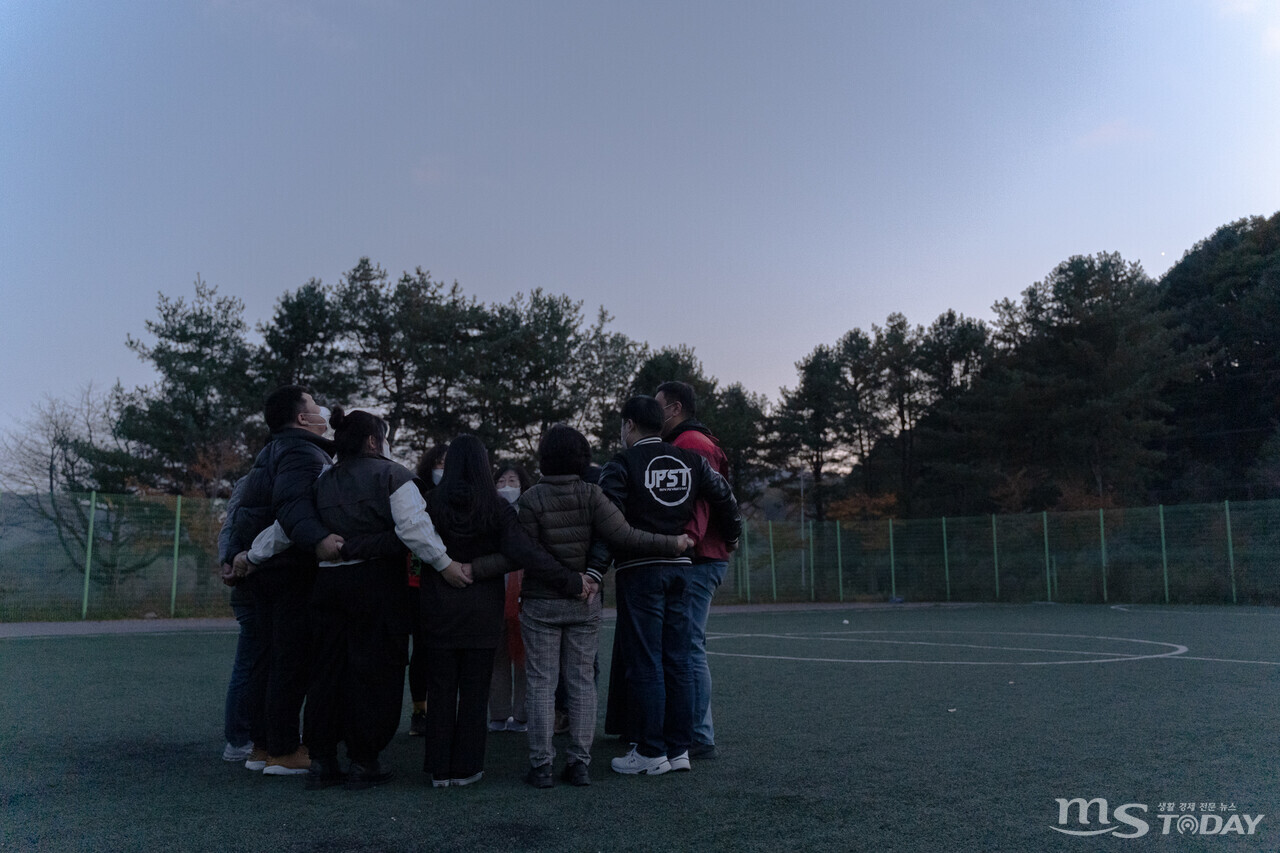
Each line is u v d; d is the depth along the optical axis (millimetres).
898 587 27547
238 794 3998
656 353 42656
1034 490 37656
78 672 8461
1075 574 24719
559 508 4348
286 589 4418
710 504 4867
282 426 4848
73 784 4148
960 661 9633
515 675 6082
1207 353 42781
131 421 27016
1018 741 5023
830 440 55250
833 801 3764
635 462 4590
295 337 31359
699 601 4820
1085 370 38188
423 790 4098
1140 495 37312
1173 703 6402
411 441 32125
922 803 3707
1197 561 22984
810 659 10000
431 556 4066
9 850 3168
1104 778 4113
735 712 6160
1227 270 46312
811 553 27703
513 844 3209
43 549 16344
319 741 4137
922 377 53000
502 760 4879
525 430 33750
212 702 6633
